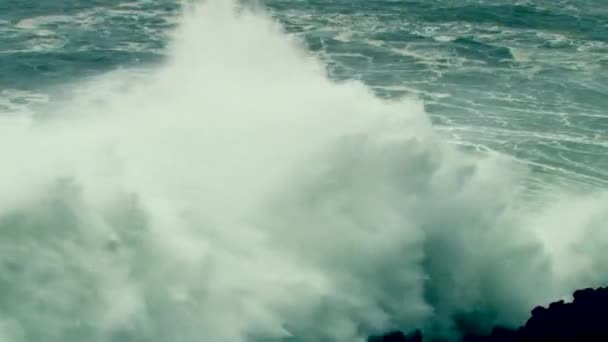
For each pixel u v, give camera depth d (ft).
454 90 120.26
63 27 141.28
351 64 129.49
